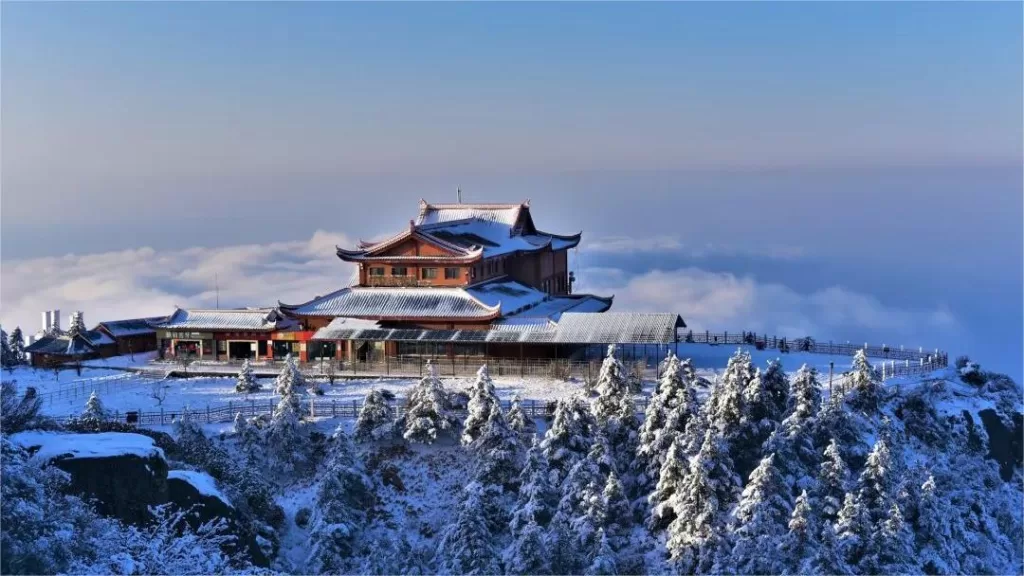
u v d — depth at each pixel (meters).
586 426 86.12
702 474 74.25
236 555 63.66
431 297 121.50
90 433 69.75
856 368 96.50
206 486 72.50
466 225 139.12
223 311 125.81
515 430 87.62
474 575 71.44
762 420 85.38
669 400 85.44
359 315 119.81
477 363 113.44
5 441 47.97
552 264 152.62
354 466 85.25
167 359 125.75
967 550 83.50
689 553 72.81
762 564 68.31
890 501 76.94
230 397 106.31
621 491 79.62
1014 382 115.31
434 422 91.81
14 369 125.62
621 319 111.88
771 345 130.12
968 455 98.44
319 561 75.50
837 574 66.81
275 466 89.50
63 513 49.16
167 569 51.78
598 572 71.44
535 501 78.00
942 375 112.62
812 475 82.00
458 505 81.62
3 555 43.91
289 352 122.62
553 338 110.06
